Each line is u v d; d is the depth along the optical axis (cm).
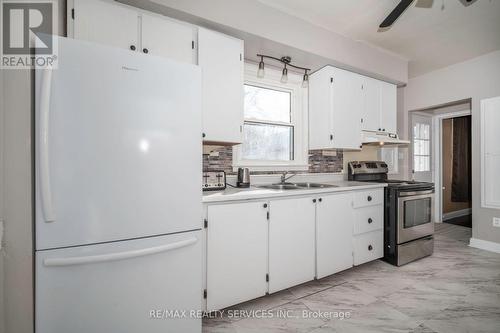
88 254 101
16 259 94
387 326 153
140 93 111
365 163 313
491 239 288
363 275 226
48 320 96
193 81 126
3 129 92
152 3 157
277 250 181
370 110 287
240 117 194
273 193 178
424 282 211
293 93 278
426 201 268
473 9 208
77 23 137
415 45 272
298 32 218
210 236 154
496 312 167
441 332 147
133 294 111
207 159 221
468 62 308
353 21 227
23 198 95
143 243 112
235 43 191
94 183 101
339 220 217
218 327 155
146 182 112
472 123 305
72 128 97
